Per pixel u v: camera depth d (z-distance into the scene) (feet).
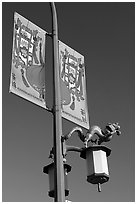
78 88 20.39
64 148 17.15
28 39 19.30
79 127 18.13
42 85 18.65
